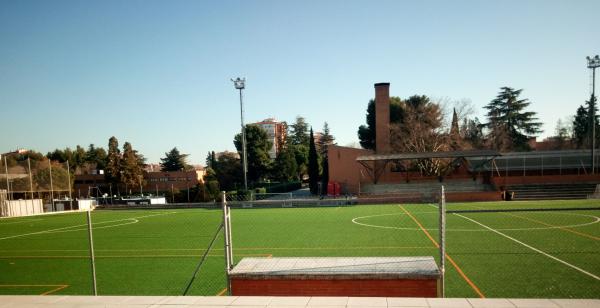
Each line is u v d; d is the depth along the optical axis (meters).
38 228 25.36
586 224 19.14
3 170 41.44
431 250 14.10
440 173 42.75
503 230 17.80
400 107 58.56
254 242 16.84
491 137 57.47
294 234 18.66
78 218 31.58
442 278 6.52
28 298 6.56
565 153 39.59
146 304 6.16
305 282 6.86
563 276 10.13
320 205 35.56
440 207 6.68
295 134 112.38
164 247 16.50
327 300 5.90
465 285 9.62
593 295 8.71
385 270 6.75
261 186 65.31
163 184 69.62
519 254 12.77
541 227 18.41
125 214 33.44
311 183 52.78
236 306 5.88
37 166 43.22
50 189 42.94
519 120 65.12
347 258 7.72
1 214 36.53
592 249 13.32
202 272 11.98
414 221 21.78
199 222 25.34
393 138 48.66
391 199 33.09
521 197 34.19
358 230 19.11
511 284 9.60
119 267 13.00
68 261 14.34
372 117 61.69
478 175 41.50
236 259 13.75
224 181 70.94
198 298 6.30
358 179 44.34
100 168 85.44
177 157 92.62
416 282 6.57
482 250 13.59
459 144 47.16
